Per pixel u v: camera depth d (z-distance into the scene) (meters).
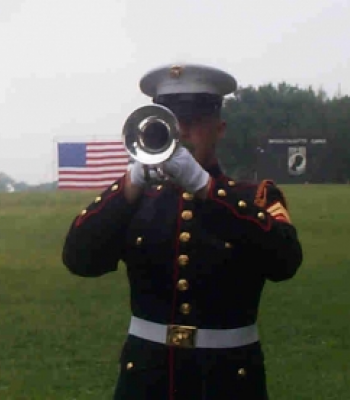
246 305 3.85
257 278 3.87
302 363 8.99
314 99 52.66
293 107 51.97
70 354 9.33
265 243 3.71
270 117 51.09
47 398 7.95
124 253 3.90
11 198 27.66
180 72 3.85
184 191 3.80
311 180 46.75
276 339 9.89
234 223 3.70
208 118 3.86
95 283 13.18
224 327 3.81
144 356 3.84
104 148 28.83
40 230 20.52
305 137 49.62
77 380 8.43
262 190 3.93
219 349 3.80
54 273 14.30
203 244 3.75
